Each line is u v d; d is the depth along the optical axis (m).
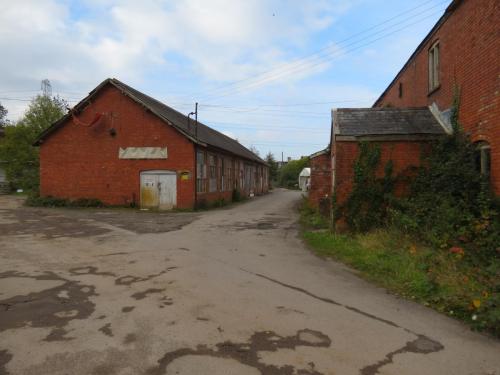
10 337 4.04
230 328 4.30
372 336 4.12
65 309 4.90
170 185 20.36
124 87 20.98
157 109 21.56
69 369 3.38
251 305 5.09
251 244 9.71
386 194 9.93
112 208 20.41
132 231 11.93
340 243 9.07
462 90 9.45
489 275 5.66
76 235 11.05
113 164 20.94
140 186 20.64
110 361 3.53
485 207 7.73
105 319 4.55
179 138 20.23
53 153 21.53
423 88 13.03
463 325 4.45
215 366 3.45
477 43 8.59
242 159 32.78
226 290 5.75
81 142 21.25
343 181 10.40
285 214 17.70
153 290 5.73
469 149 8.85
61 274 6.66
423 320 4.60
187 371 3.36
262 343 3.93
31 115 38.41
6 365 3.45
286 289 5.84
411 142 10.09
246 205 24.20
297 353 3.72
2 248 9.06
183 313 4.77
